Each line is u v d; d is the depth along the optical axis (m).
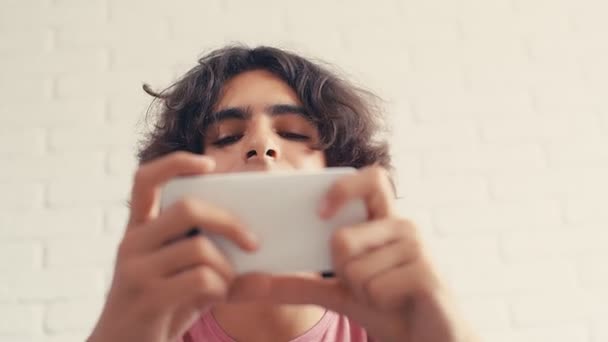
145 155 0.94
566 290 1.03
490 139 1.15
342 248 0.39
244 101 0.74
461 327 0.42
